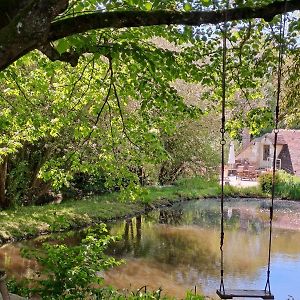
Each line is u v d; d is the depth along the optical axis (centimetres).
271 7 530
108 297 670
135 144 873
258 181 3189
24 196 2002
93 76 923
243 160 4294
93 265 625
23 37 414
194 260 1394
